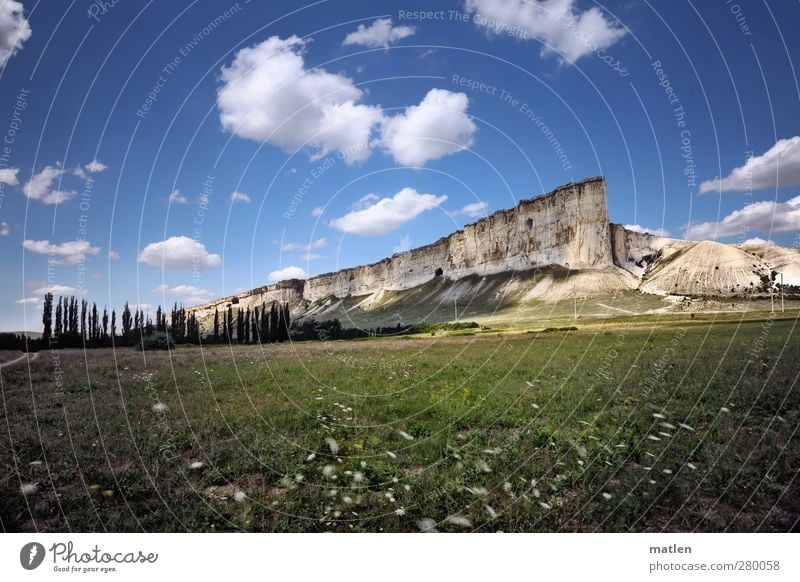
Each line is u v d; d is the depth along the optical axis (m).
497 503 5.52
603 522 5.11
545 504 5.36
